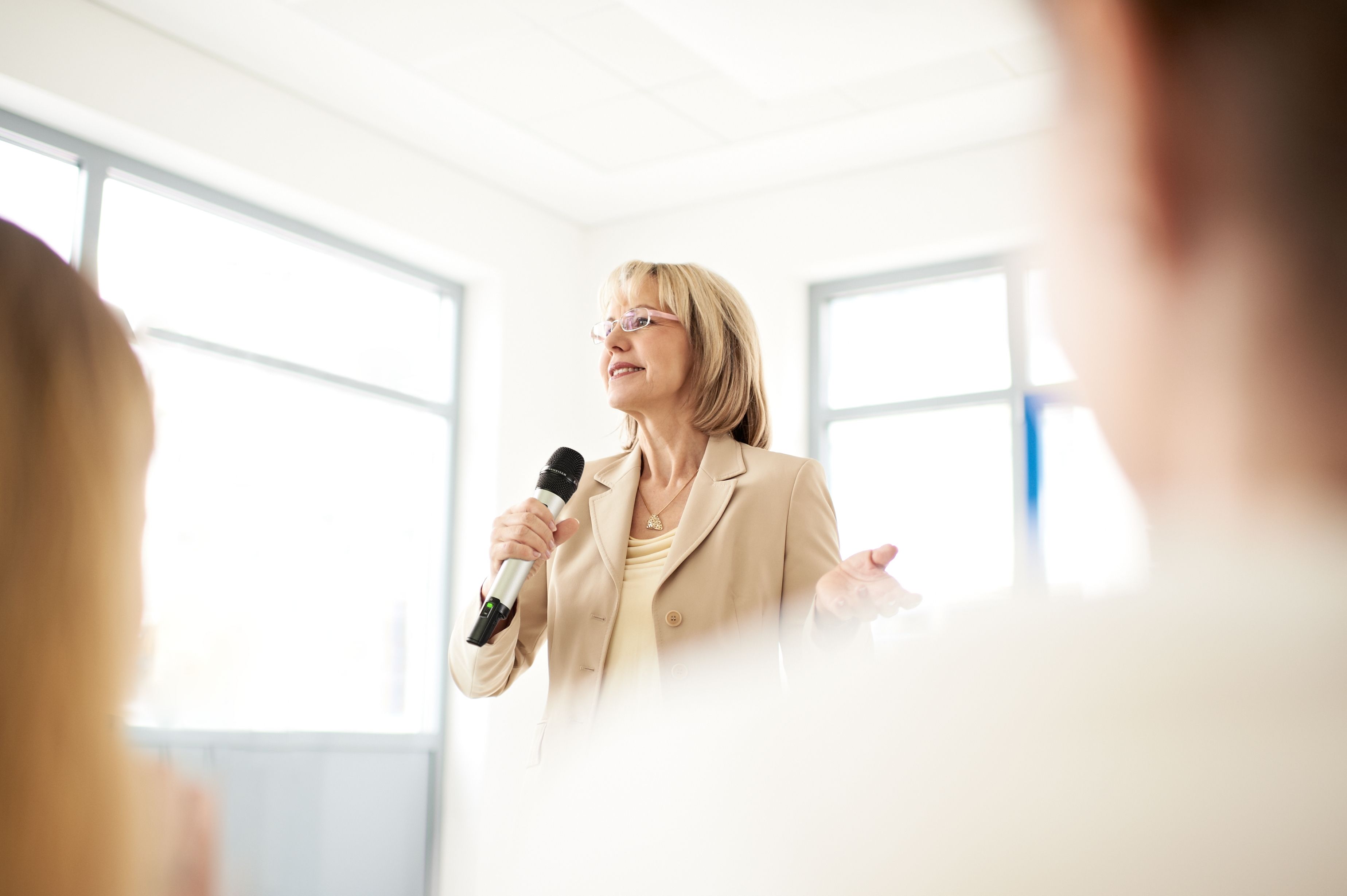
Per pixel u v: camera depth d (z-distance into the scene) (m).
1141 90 0.15
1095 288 0.15
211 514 4.89
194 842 0.34
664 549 2.00
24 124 4.45
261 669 4.96
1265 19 0.14
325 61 4.96
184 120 4.77
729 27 4.45
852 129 5.49
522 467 6.15
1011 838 0.16
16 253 0.37
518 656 2.10
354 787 5.30
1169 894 0.15
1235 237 0.14
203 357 4.98
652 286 2.14
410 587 5.79
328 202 5.33
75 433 0.36
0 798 0.32
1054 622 0.16
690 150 5.78
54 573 0.35
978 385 5.70
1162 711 0.15
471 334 6.21
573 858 0.21
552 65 5.01
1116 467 0.15
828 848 0.18
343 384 5.55
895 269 5.96
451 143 5.72
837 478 6.02
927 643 0.17
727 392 2.12
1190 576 0.15
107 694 0.35
